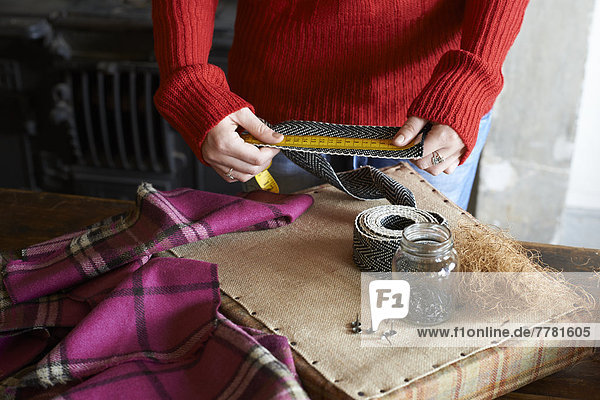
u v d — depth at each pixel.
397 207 1.01
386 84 1.21
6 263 1.05
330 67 1.20
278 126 1.07
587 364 0.90
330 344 0.83
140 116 2.30
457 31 1.21
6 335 0.91
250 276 0.97
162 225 0.99
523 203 2.20
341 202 1.19
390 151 1.00
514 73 1.98
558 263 1.08
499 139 2.10
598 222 2.83
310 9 1.13
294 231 1.10
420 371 0.79
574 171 2.84
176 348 0.85
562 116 2.03
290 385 0.71
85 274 0.95
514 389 0.86
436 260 0.83
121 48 2.17
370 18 1.13
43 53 2.29
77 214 1.29
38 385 0.81
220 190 2.41
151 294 0.89
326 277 0.97
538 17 1.89
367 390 0.76
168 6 1.10
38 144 2.48
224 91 1.06
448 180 1.35
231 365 0.77
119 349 0.85
